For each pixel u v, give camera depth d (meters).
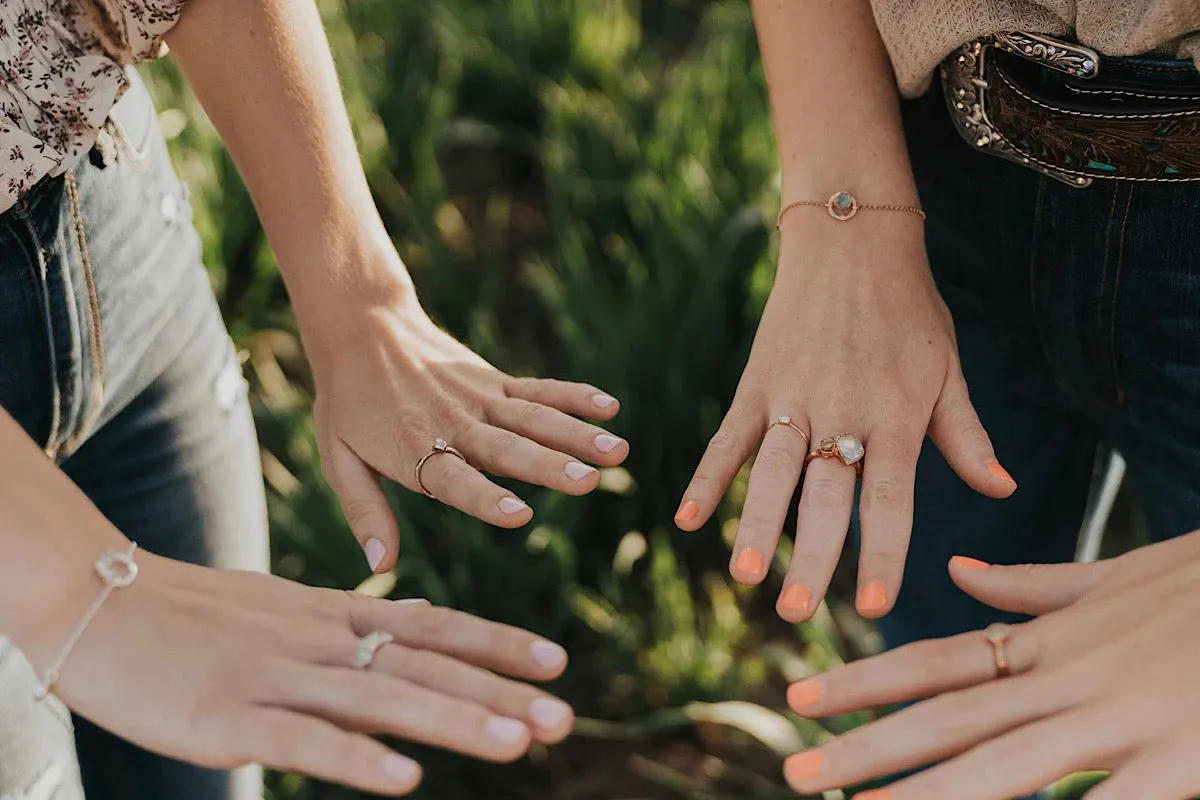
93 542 0.50
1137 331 0.64
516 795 0.96
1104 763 0.48
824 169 0.65
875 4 0.62
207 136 1.23
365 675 0.49
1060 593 0.53
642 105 1.36
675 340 1.11
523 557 1.03
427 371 0.65
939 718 0.49
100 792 0.75
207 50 0.63
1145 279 0.63
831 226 0.64
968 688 0.50
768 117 1.25
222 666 0.50
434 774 0.95
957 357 0.64
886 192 0.64
